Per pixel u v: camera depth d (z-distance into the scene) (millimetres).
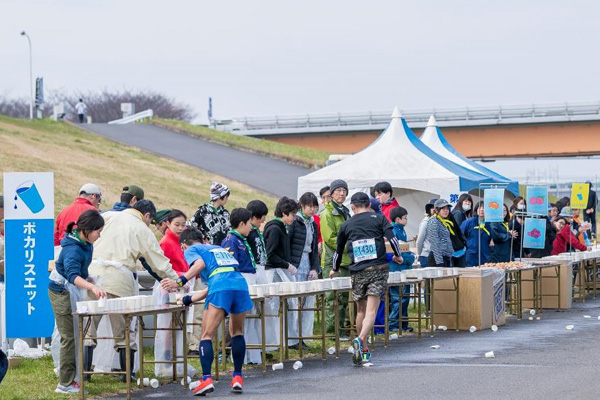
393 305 17906
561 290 22359
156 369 13078
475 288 17797
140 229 12672
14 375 13172
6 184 14195
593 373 12344
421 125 76125
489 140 76125
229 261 11914
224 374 13242
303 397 11102
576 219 26578
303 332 15961
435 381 11953
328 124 79625
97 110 120062
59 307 11977
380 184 18844
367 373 12828
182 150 68938
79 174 53562
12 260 14242
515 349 14953
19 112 119125
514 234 21891
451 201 23453
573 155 76625
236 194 54375
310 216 16344
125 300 11453
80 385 11461
